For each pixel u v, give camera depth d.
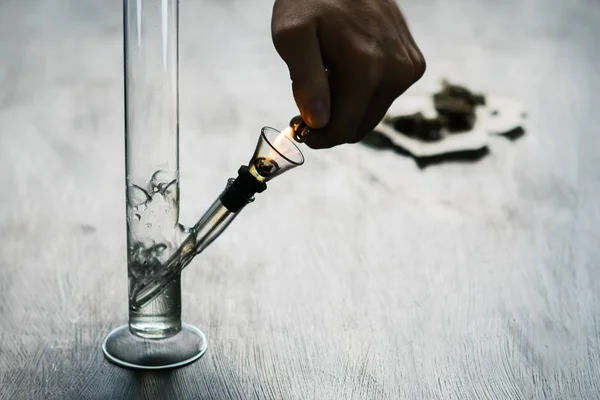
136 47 1.07
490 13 2.63
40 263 1.28
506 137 1.70
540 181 1.55
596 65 2.16
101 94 1.90
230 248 1.33
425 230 1.39
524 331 1.16
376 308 1.20
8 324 1.15
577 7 2.71
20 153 1.60
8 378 1.06
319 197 1.49
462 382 1.07
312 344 1.13
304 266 1.29
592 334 1.16
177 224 1.11
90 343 1.13
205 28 2.44
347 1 1.06
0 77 1.97
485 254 1.33
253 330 1.15
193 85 1.97
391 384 1.07
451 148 1.64
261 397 1.05
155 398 1.04
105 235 1.36
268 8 2.68
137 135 1.08
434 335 1.15
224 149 1.65
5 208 1.42
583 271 1.29
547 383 1.07
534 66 2.13
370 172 1.58
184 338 1.13
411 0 2.76
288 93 1.94
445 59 2.15
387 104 1.13
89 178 1.53
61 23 2.42
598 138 1.72
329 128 1.09
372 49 1.06
